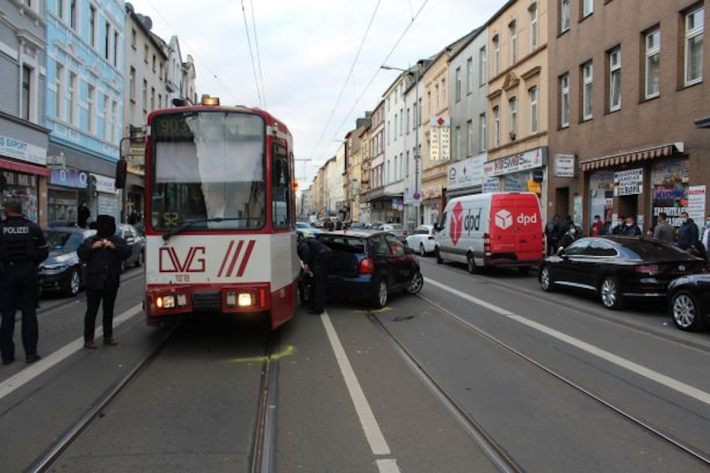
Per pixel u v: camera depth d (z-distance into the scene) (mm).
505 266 16547
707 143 13836
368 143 70938
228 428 4625
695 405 5234
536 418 4875
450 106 35531
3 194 17188
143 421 4785
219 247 7129
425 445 4273
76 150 23219
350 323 9234
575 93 20438
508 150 26656
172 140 7242
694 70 14758
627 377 6160
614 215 17844
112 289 7461
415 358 6938
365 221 72062
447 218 19984
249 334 8305
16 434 4465
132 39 31391
